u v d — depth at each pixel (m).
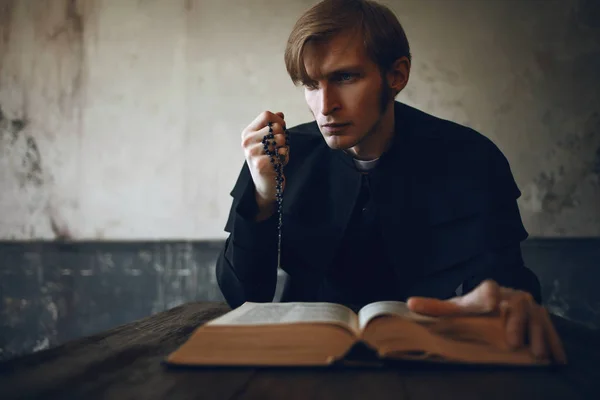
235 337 0.68
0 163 3.39
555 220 3.07
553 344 0.66
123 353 0.77
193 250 3.28
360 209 1.27
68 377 0.64
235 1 3.32
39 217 3.36
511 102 3.10
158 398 0.56
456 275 1.13
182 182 3.31
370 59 1.03
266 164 1.14
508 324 0.67
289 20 3.29
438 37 3.14
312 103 1.07
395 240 1.19
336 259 1.30
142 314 3.28
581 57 3.07
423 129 1.30
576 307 3.04
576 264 3.05
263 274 1.21
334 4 1.03
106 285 3.31
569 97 3.07
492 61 3.12
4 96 3.41
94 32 3.39
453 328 0.69
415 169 1.24
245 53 3.30
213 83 3.32
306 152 1.36
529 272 1.08
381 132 1.20
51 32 3.41
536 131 3.09
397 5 3.16
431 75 3.14
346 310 0.82
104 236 3.32
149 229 3.31
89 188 3.35
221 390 0.58
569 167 3.07
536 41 3.09
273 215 1.20
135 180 3.33
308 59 1.01
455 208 1.18
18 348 3.32
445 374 0.64
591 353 0.76
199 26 3.33
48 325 3.32
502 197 1.20
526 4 3.10
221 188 3.29
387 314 0.68
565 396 0.56
